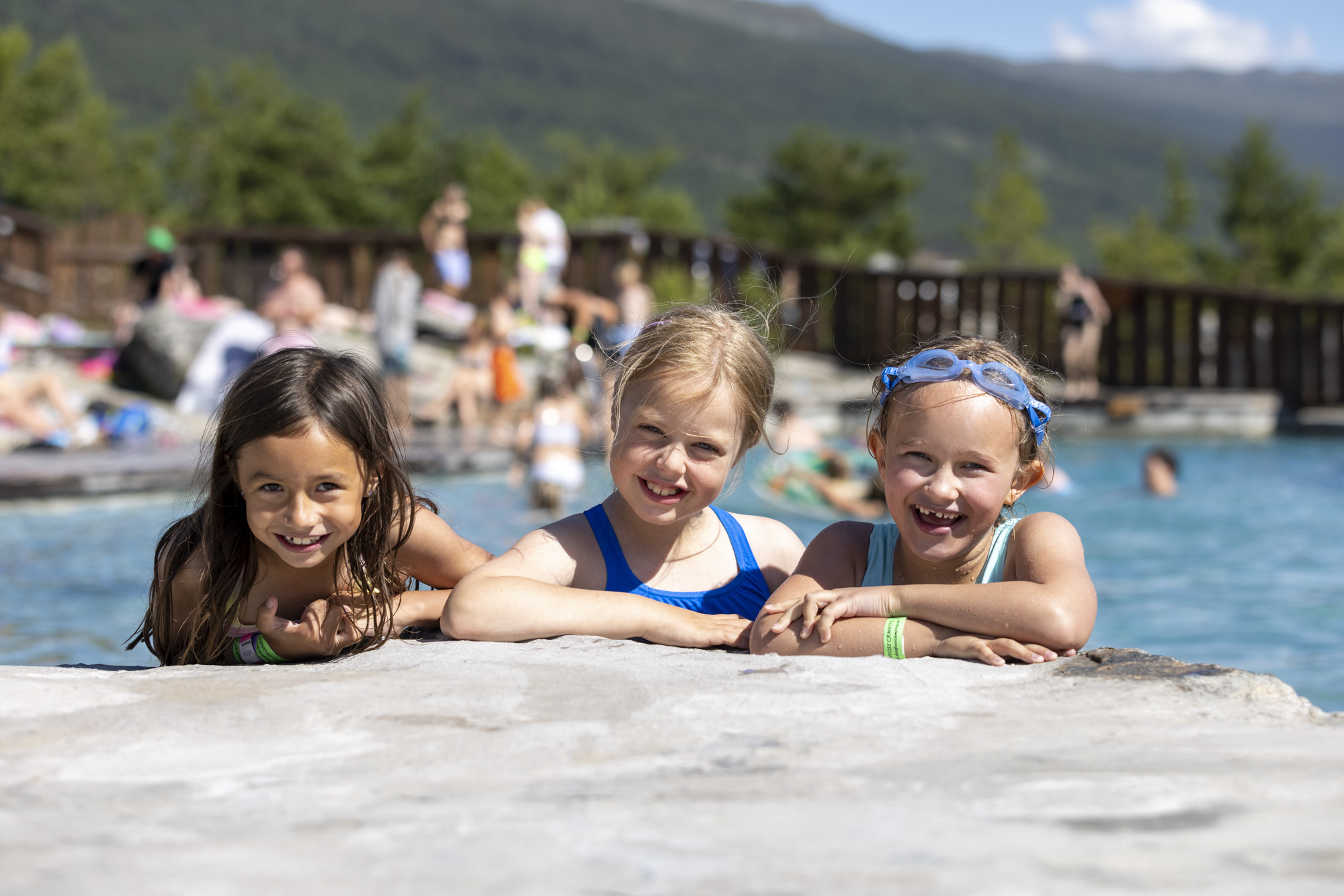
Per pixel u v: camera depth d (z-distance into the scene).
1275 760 1.31
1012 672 1.86
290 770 1.33
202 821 1.11
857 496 7.84
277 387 2.02
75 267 17.97
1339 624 4.71
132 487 7.51
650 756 1.37
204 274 16.80
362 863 0.95
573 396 7.99
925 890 0.88
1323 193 43.81
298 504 2.03
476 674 1.82
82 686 1.75
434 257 15.20
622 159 57.28
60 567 5.55
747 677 1.79
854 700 1.66
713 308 2.37
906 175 53.84
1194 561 6.21
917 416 2.10
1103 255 51.31
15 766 1.35
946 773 1.25
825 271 16.70
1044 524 2.19
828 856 0.96
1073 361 15.77
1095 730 1.50
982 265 57.44
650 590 2.43
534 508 7.64
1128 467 10.93
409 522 2.33
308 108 55.34
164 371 12.08
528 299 14.83
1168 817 1.06
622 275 12.91
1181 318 22.06
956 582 2.24
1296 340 15.30
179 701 1.66
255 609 2.24
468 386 11.98
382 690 1.70
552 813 1.10
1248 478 9.97
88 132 49.16
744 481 8.65
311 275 16.62
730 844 1.00
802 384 14.67
